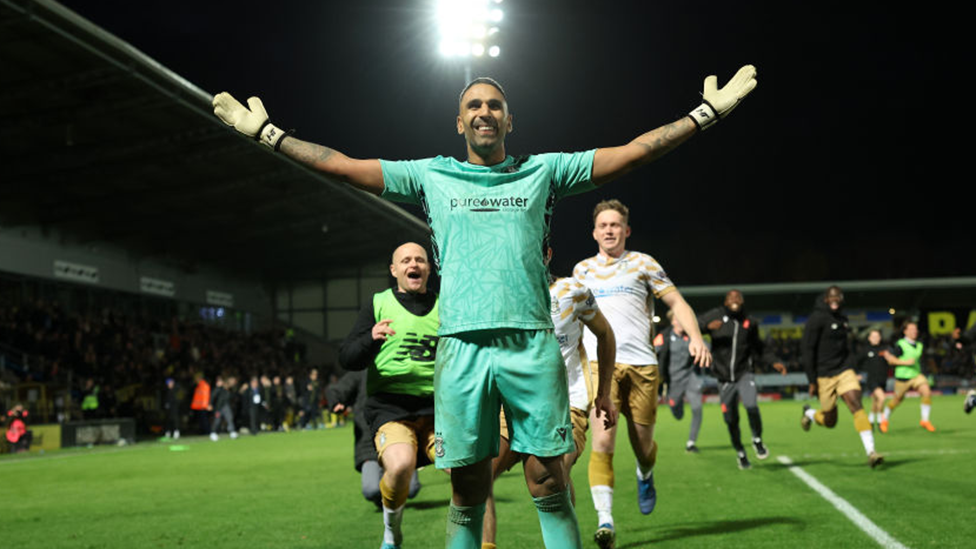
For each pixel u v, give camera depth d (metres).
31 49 19.75
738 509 7.15
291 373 36.94
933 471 9.59
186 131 25.48
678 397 13.53
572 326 5.13
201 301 40.84
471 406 3.27
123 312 34.94
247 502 8.87
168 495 9.78
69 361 26.45
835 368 10.36
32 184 27.52
